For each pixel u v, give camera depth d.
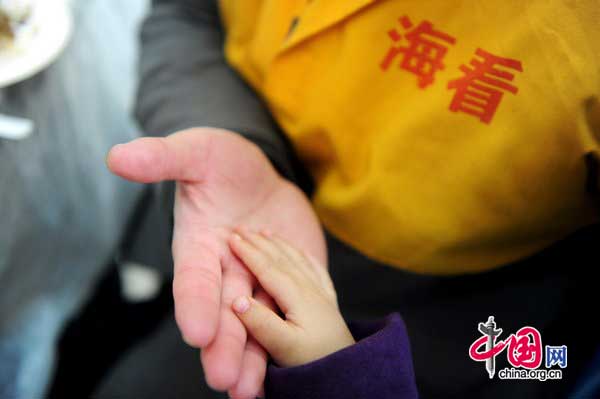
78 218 0.68
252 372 0.38
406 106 0.44
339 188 0.48
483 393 0.50
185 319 0.37
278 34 0.48
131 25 0.83
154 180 0.40
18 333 0.64
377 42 0.44
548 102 0.40
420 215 0.45
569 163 0.41
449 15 0.42
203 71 0.55
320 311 0.40
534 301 0.50
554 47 0.39
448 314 0.50
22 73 0.58
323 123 0.46
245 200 0.45
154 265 0.86
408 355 0.40
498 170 0.42
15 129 0.58
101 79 0.72
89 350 0.80
